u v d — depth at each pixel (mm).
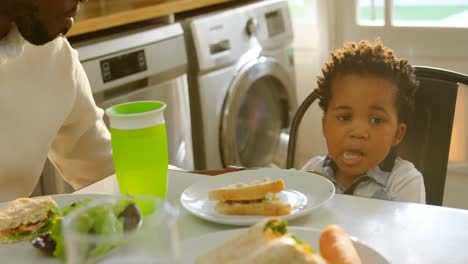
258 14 2609
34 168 1456
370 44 1342
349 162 1336
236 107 2535
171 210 609
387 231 924
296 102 2867
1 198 1393
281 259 622
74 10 1154
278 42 2709
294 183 1091
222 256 734
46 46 1428
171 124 2314
